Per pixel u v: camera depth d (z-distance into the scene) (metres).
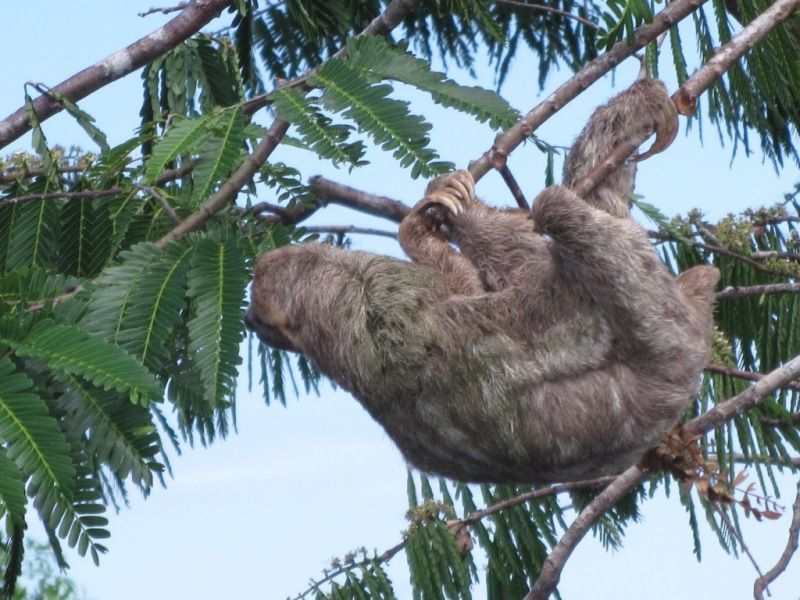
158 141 10.63
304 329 11.49
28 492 8.58
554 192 10.61
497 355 10.70
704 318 11.34
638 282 10.36
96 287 10.29
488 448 10.80
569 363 10.59
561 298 10.66
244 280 10.24
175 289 10.23
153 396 8.97
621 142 11.45
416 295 10.98
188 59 14.71
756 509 11.35
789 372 12.95
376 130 10.12
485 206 12.45
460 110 10.71
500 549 14.94
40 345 9.23
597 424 10.56
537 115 11.20
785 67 14.54
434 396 10.80
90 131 12.45
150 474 9.66
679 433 11.48
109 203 12.17
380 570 14.56
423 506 14.84
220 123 10.70
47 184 12.45
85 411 9.56
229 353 9.93
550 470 10.84
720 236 14.87
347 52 11.10
